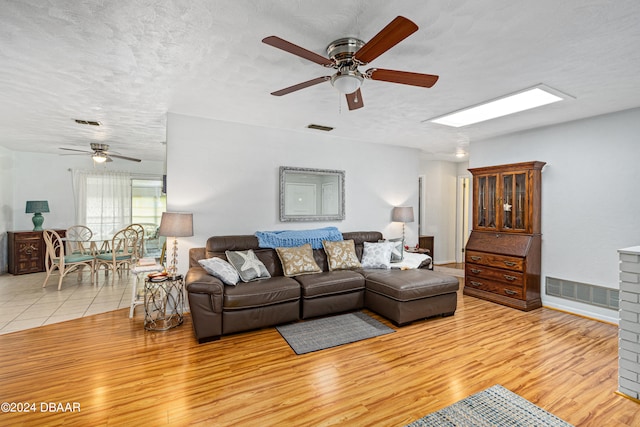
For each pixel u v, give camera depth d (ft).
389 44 5.05
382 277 11.45
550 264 12.75
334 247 13.38
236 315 9.62
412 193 17.89
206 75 8.08
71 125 13.08
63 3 5.12
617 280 10.96
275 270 12.37
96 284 15.97
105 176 21.57
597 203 11.46
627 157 10.73
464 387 7.01
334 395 6.70
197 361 8.12
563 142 12.41
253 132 13.08
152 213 23.35
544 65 7.43
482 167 14.21
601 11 5.32
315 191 14.66
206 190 12.14
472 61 7.22
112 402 6.40
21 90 9.11
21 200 19.38
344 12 5.41
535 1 5.06
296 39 6.31
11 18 5.53
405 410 6.21
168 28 5.91
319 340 9.40
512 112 11.07
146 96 9.66
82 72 7.88
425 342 9.34
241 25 5.82
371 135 14.90
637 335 6.59
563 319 11.37
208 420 5.90
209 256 11.45
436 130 13.83
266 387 6.98
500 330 10.30
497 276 13.35
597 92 9.14
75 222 20.76
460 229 23.22
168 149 11.41
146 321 10.43
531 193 12.63
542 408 6.28
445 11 5.34
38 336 9.61
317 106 10.63
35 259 18.57
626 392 6.69
